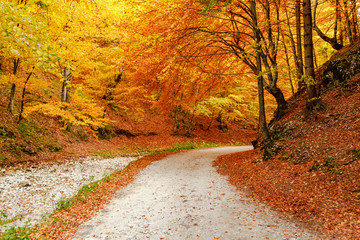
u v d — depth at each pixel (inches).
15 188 334.6
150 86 559.8
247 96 1065.5
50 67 234.4
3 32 189.8
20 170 422.9
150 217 239.0
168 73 496.7
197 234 197.8
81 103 499.5
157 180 400.8
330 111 419.5
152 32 424.8
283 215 224.1
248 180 359.6
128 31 442.3
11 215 251.3
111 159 628.7
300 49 484.4
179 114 1243.8
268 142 440.5
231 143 1183.6
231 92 1037.8
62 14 426.0
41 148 545.6
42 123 623.2
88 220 233.3
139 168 500.1
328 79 532.7
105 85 746.2
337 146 319.9
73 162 538.9
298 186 284.2
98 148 718.5
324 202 229.6
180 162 567.2
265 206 252.1
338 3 536.7
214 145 1050.7
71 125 708.7
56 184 372.2
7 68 634.2
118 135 872.9
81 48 466.9
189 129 1091.9
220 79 622.5
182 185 364.8
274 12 564.1
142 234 202.1
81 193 313.0
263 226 204.7
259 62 436.8
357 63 474.3
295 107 542.6
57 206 278.4
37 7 353.7
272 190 295.7
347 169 264.8
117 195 318.0
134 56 454.6
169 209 260.4
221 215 236.4
